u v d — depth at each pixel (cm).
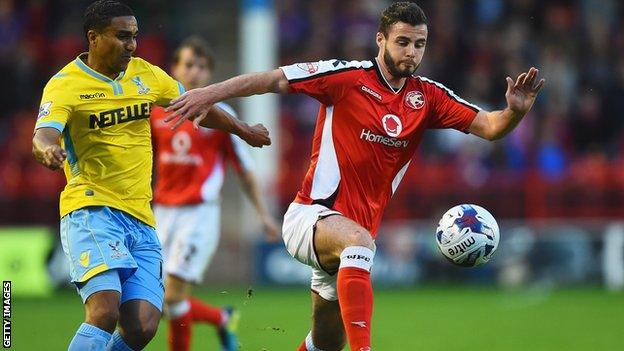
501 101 7131
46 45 7838
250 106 6444
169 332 3219
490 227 2353
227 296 5550
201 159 3312
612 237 5962
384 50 2369
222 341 3388
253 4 6462
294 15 7738
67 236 2278
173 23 8081
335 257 2322
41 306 5078
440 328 4247
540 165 6675
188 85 3338
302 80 2336
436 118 2456
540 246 5997
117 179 2303
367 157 2377
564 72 7262
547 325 4325
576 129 7106
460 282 6106
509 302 5294
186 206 3294
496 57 7369
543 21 7712
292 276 6072
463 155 6581
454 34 7519
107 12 2242
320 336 2534
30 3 8044
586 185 6456
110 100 2283
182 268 3228
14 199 6594
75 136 2277
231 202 7219
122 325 2252
